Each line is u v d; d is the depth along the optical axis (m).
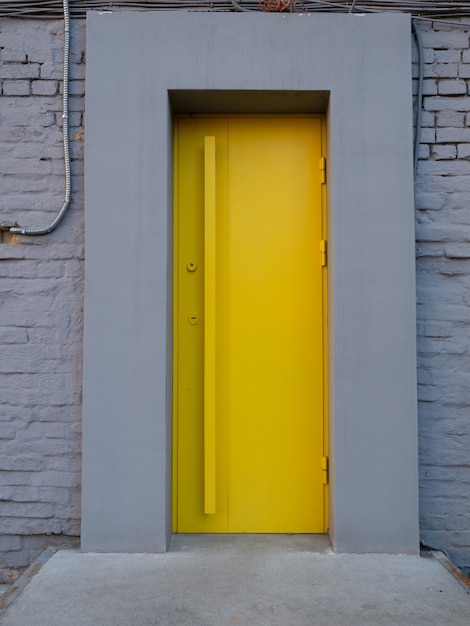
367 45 3.49
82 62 3.63
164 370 3.42
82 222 3.60
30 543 3.58
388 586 3.03
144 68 3.48
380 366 3.43
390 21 3.50
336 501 3.41
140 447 3.41
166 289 3.44
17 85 3.63
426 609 2.82
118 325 3.43
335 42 3.49
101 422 3.41
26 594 2.93
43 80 3.63
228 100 3.60
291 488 3.74
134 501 3.40
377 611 2.80
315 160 3.81
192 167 3.80
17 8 3.63
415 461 3.41
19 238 3.60
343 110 3.48
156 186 3.46
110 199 3.46
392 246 3.45
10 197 3.60
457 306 3.59
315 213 3.79
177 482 3.74
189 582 3.06
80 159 3.62
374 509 3.41
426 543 3.56
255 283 3.77
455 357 3.58
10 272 3.59
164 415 3.41
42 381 3.57
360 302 3.44
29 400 3.57
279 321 3.76
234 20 3.49
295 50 3.48
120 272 3.44
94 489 3.40
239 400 3.75
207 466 3.65
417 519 3.40
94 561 3.29
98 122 3.46
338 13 3.57
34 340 3.58
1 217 3.59
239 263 3.78
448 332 3.58
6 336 3.58
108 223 3.45
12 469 3.56
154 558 3.34
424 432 3.58
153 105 3.47
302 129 3.82
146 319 3.43
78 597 2.91
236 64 3.48
